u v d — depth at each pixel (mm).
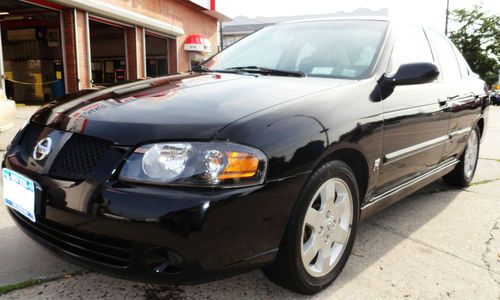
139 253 1583
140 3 12289
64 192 1686
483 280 2273
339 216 2129
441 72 3297
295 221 1806
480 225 3098
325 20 3139
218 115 1735
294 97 1964
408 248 2652
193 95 1996
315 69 2605
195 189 1564
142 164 1604
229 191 1581
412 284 2203
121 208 1562
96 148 1699
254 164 1633
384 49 2609
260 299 1986
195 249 1547
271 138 1697
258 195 1634
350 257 2490
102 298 1959
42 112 2119
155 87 2211
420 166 2895
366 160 2184
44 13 11953
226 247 1601
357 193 2219
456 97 3307
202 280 1616
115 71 16078
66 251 1742
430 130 2865
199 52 15711
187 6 15164
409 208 3449
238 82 2256
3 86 8359
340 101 2070
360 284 2180
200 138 1616
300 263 1891
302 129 1801
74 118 1853
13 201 2000
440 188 4078
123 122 1723
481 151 6453
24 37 14891
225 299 1979
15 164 1984
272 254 1753
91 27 13109
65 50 10008
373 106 2238
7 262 2254
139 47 12438
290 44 2932
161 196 1545
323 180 1913
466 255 2580
